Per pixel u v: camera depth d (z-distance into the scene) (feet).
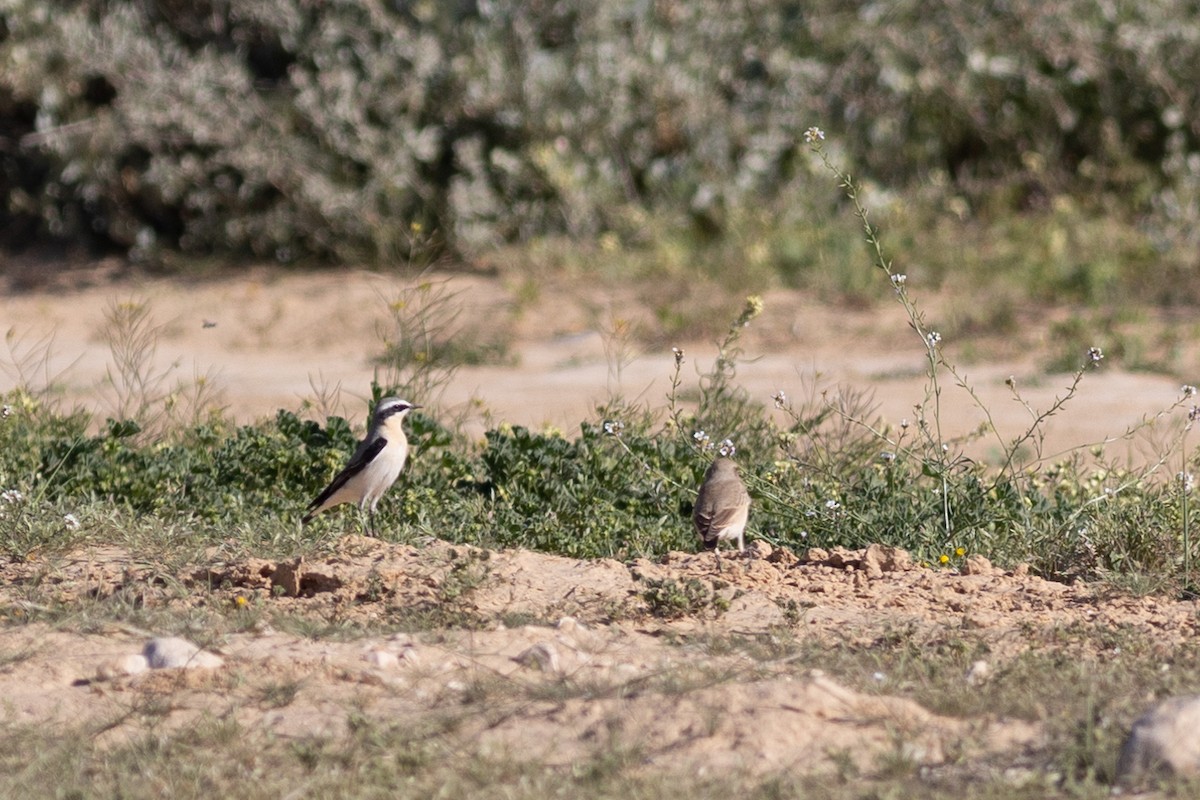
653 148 88.84
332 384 62.23
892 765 18.62
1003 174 89.76
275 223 87.20
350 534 31.55
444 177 87.51
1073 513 32.30
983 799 17.69
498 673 22.48
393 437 32.09
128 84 88.28
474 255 84.48
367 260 85.97
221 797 18.20
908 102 89.25
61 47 88.22
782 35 90.48
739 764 18.99
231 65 88.43
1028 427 51.83
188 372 65.67
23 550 29.58
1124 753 18.51
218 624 24.99
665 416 52.31
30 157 93.30
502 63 86.74
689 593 26.43
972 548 31.76
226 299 80.89
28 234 94.99
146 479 35.27
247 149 85.92
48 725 20.68
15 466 35.86
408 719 20.63
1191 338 66.90
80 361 68.08
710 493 30.66
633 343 70.74
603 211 86.07
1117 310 70.85
